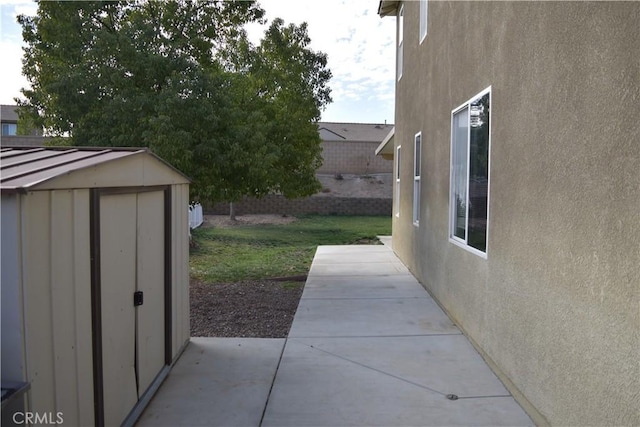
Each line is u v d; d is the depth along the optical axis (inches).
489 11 180.2
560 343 122.1
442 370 175.9
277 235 668.1
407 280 340.5
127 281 135.3
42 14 344.2
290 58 465.4
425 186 308.7
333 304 274.5
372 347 201.3
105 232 120.3
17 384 84.8
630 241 93.7
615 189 98.5
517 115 151.6
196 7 378.0
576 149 114.3
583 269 111.0
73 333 103.4
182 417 140.9
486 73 184.2
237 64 438.9
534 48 138.6
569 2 117.7
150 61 327.3
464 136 220.4
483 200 191.2
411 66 366.0
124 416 131.8
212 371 175.5
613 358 99.3
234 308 271.4
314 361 185.9
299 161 461.1
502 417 140.2
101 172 116.3
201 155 331.9
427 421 138.2
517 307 150.9
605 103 102.2
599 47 104.5
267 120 418.0
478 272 193.2
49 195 94.6
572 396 116.1
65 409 99.8
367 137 1494.8
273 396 155.0
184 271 197.6
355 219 929.5
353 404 149.2
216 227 761.0
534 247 137.9
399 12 441.1
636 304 91.8
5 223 85.5
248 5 390.6
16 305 85.6
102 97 337.4
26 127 401.4
